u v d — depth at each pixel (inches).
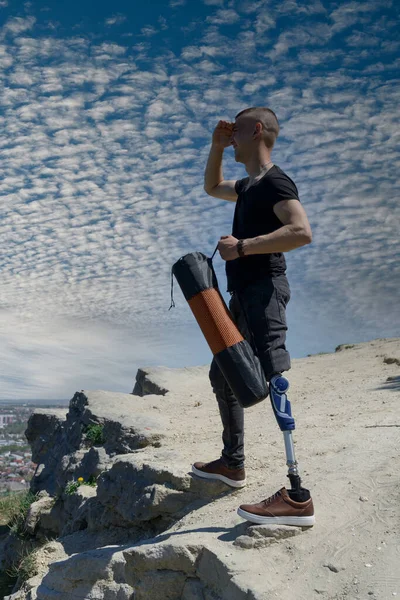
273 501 153.8
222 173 192.7
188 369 508.7
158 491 207.2
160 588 159.2
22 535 343.9
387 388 334.3
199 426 310.3
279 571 142.0
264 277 162.2
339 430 236.1
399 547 141.1
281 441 238.8
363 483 171.6
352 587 133.1
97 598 187.3
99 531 257.9
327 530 151.9
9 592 296.5
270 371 157.5
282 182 159.3
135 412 357.4
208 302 159.6
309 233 154.9
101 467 301.6
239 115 172.1
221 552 149.0
